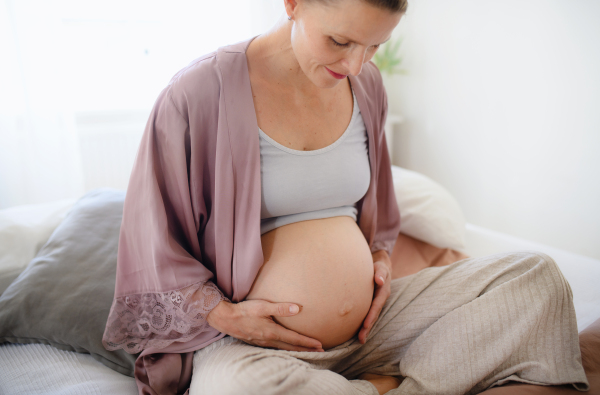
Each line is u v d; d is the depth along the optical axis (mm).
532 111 2094
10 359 997
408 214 1599
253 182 853
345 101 970
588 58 1859
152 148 858
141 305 910
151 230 846
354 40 667
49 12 1852
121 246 912
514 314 871
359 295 959
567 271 1355
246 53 870
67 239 1193
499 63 2174
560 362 860
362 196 1043
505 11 2094
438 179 2615
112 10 2207
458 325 886
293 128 887
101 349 1018
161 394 903
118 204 1347
